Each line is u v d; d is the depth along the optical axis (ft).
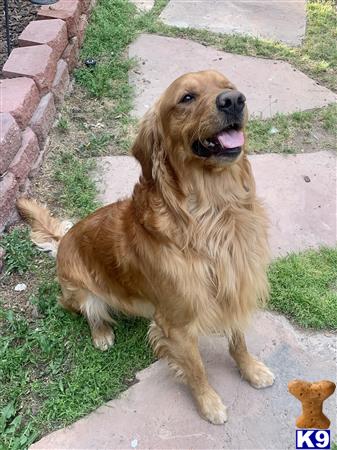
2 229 4.62
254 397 3.57
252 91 6.25
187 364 3.41
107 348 3.94
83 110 6.00
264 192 4.99
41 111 5.37
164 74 6.51
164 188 3.06
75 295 3.97
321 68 6.64
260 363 3.65
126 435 3.42
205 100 2.87
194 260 3.13
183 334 3.34
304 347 3.82
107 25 7.23
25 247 4.55
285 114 5.91
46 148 5.47
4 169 4.66
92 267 3.81
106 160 5.40
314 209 4.83
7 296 4.29
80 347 3.97
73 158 5.41
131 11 7.75
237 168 3.11
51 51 5.69
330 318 3.95
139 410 3.54
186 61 6.73
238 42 7.12
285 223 4.70
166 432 3.43
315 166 5.27
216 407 3.44
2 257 4.47
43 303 4.17
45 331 4.02
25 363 3.85
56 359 3.86
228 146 2.88
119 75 6.44
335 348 3.81
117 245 3.52
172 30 7.36
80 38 6.81
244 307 3.38
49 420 3.51
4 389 3.71
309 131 5.69
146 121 3.16
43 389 3.68
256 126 5.72
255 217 3.27
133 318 4.15
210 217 3.11
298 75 6.53
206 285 3.19
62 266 3.99
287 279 4.22
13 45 6.35
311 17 7.80
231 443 3.35
